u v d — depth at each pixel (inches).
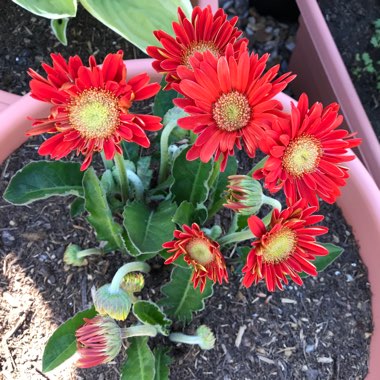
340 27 30.8
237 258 18.7
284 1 31.2
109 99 11.8
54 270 18.0
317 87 27.1
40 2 17.5
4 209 18.6
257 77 11.4
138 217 15.8
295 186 12.3
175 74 12.8
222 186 17.4
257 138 11.7
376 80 29.8
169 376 17.3
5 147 18.5
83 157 19.5
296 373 17.8
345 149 12.1
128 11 18.3
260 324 18.2
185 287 16.5
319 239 19.3
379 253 18.5
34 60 23.1
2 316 17.4
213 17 12.8
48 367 14.8
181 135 17.8
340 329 18.6
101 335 14.0
